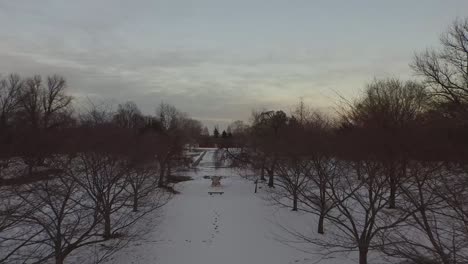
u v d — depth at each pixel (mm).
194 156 71812
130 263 15586
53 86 48312
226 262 16031
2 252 12844
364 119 11930
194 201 30203
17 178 11078
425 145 9430
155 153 31016
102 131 17750
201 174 51312
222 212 25906
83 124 17234
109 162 18469
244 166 47438
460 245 9016
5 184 10617
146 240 18453
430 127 10102
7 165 11094
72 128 15805
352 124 13008
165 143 35812
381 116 11570
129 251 16797
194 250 17516
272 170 34500
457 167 8680
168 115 64875
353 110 12539
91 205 18016
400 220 10242
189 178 45688
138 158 21672
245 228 21500
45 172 12945
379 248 11016
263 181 41406
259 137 37906
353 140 12398
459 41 30094
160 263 15734
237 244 18453
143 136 27766
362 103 12914
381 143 10789
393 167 10531
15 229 14156
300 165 22656
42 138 12078
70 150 14672
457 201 7922
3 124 11188
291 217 23391
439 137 9375
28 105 35656
